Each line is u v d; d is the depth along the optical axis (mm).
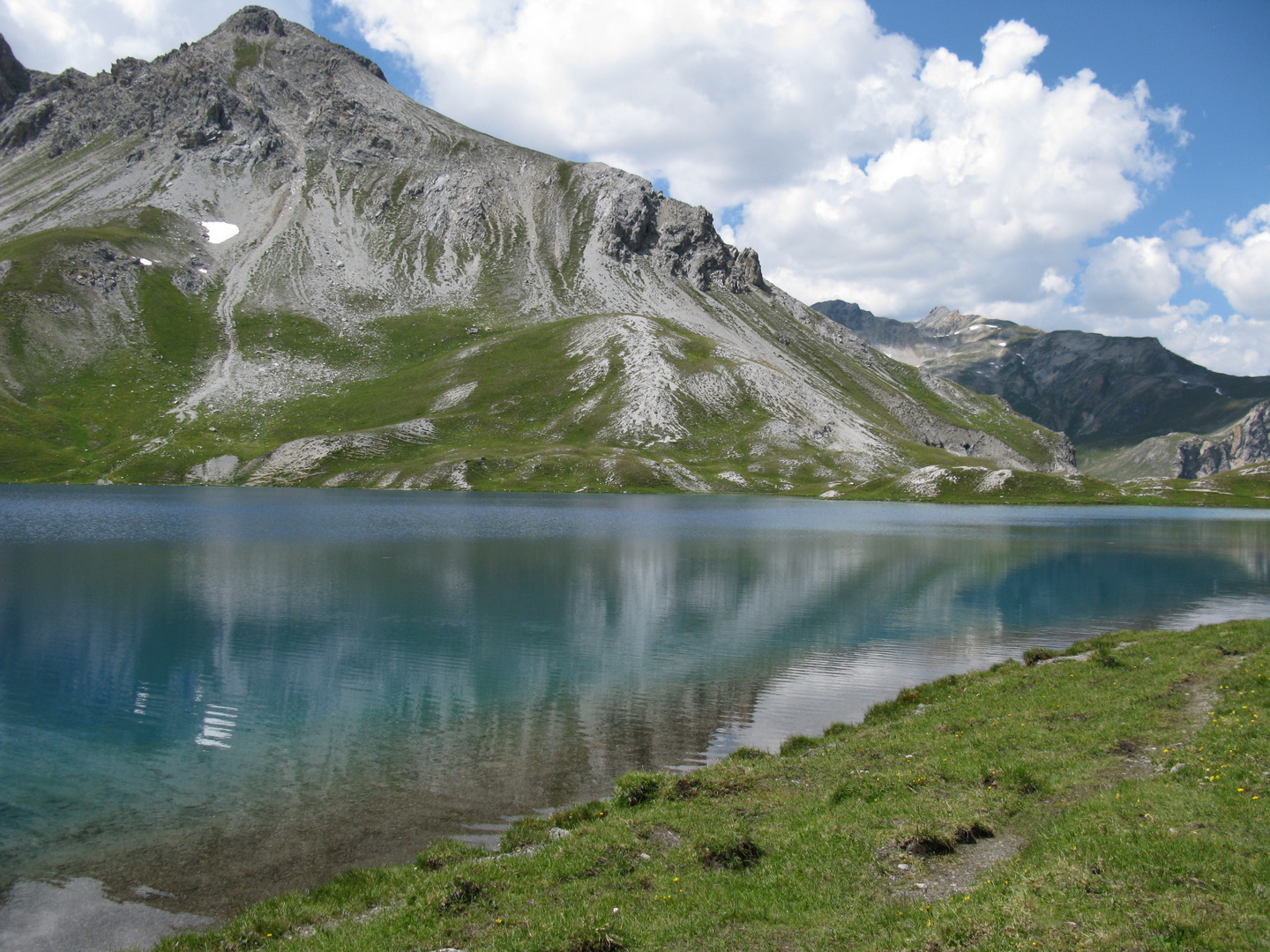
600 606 58875
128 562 76562
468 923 14211
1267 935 10781
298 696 35531
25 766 26750
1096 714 24875
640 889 15078
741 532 120688
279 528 110438
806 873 15156
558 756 27734
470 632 49406
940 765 21188
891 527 133875
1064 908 12219
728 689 36906
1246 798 15930
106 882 18812
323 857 20062
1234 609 60688
